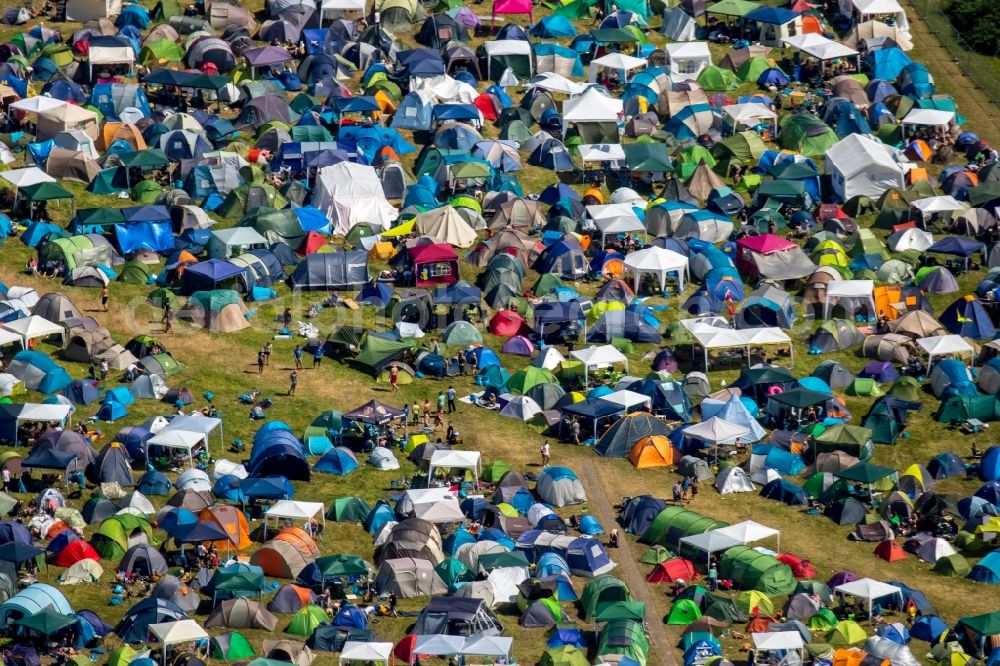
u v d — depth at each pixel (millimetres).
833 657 170375
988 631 174875
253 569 179750
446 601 174500
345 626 171375
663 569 187750
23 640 165875
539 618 177000
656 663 170750
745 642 174750
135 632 166750
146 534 186125
